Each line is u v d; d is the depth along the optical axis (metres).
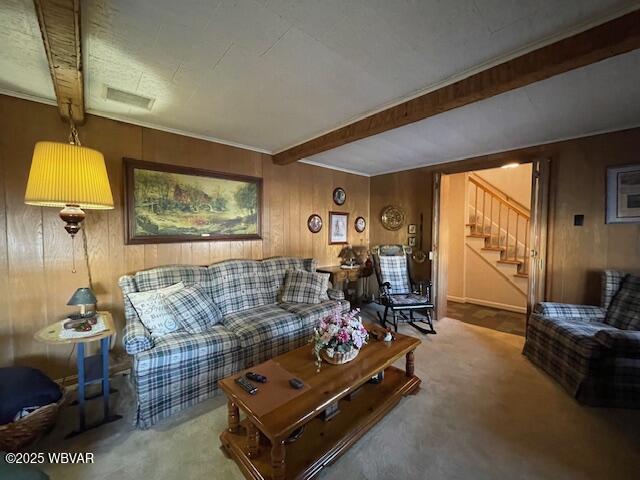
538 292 3.13
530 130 2.84
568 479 1.46
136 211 2.61
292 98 2.17
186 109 2.37
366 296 4.93
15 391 1.62
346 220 4.73
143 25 1.38
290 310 2.94
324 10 1.28
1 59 1.67
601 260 2.86
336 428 1.70
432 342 3.23
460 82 1.87
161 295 2.40
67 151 1.73
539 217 3.11
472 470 1.52
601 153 2.85
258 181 3.51
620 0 1.22
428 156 3.85
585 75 1.80
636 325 2.29
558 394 2.21
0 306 2.08
